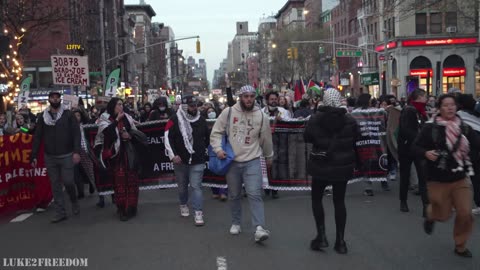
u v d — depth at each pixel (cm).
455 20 5016
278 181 1081
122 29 7325
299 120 1075
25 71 4181
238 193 768
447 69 5069
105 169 951
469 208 637
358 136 676
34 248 745
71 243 768
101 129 929
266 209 976
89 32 4678
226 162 734
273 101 1132
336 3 8319
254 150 741
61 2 3133
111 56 6384
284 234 789
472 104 831
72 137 897
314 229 816
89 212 996
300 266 635
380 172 1097
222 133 745
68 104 1422
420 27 5091
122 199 912
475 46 5025
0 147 981
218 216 928
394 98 1352
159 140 1130
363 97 1191
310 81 2078
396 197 1059
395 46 5166
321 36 7194
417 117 883
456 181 638
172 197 1131
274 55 7488
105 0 6278
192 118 858
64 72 1478
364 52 5928
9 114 1927
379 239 748
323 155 660
